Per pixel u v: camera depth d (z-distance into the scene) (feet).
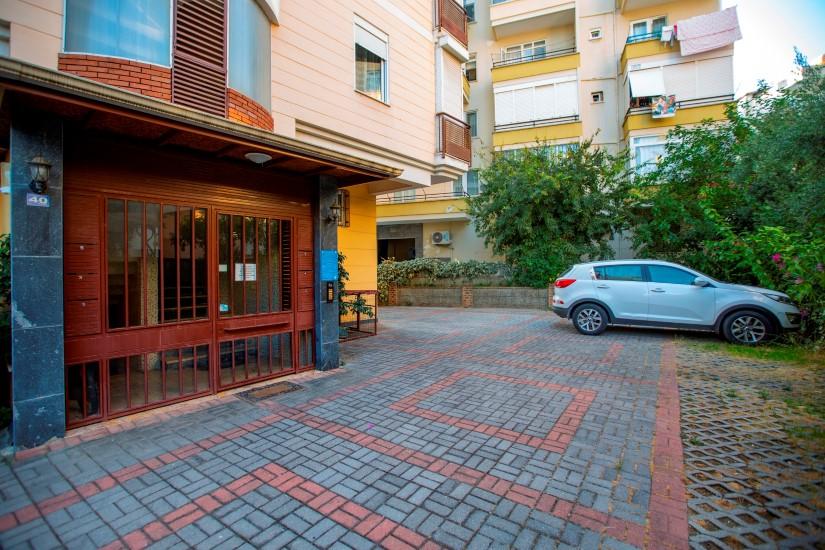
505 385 18.08
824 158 17.67
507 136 62.28
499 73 63.77
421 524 8.60
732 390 17.16
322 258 20.43
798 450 11.80
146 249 14.84
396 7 32.01
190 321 16.07
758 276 28.14
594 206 46.80
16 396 11.85
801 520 8.63
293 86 24.11
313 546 7.96
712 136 40.68
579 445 12.21
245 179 17.81
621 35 61.16
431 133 35.94
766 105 35.14
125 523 8.69
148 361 15.46
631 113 55.57
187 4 18.26
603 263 30.91
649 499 9.43
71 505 9.32
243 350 18.80
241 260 17.80
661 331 31.86
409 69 33.35
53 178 12.26
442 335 30.94
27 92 10.37
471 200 53.42
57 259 12.42
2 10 14.80
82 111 11.82
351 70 27.86
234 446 12.22
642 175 47.83
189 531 8.41
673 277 28.63
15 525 8.64
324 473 10.68
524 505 9.23
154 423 13.92
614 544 7.94
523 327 34.71
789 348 24.40
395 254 80.79
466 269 54.08
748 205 34.71
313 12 25.34
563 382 18.49
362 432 13.21
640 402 15.83
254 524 8.64
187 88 18.06
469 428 13.48
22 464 11.12
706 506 9.16
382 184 35.14
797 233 24.71
